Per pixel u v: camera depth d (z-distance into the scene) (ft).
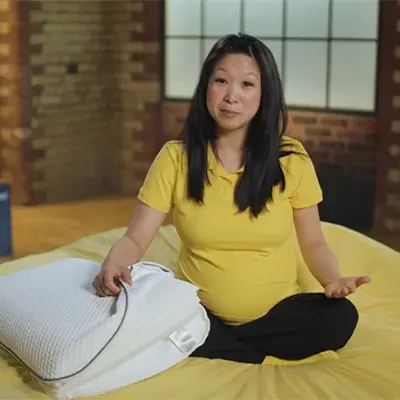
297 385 5.97
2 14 14.49
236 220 6.27
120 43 15.65
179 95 15.44
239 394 5.80
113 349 5.71
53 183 15.48
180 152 6.40
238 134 6.33
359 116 13.43
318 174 13.92
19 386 5.89
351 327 6.48
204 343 6.36
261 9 14.34
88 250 8.54
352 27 13.43
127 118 15.89
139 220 6.47
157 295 6.07
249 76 6.17
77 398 5.72
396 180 13.12
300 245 6.70
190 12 15.02
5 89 14.79
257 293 6.41
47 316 5.99
